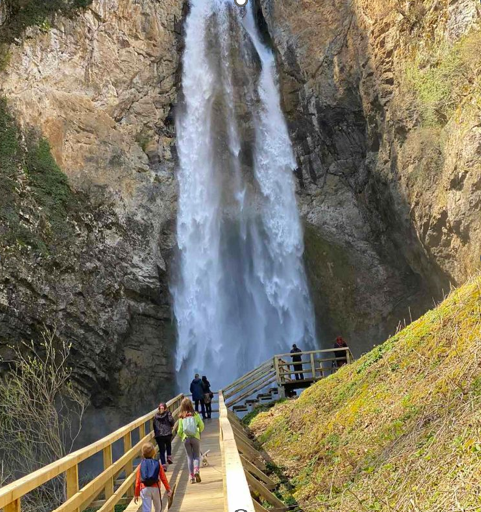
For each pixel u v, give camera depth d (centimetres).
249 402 2048
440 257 2330
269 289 3275
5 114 2497
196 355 3075
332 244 3192
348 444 882
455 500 494
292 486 897
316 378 2009
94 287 2653
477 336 782
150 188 3102
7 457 1902
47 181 2567
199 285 3184
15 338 2327
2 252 2288
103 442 750
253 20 3784
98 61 3022
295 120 3403
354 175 3162
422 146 2323
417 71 2380
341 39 3034
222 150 3506
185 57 3506
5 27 2631
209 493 912
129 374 2797
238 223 3384
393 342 1148
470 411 615
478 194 1977
